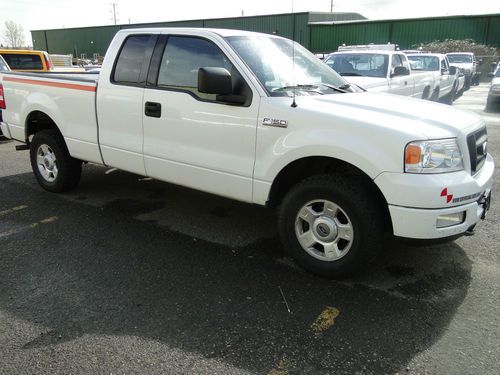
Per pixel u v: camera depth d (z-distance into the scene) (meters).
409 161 3.08
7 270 3.68
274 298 3.31
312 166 3.78
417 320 3.06
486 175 3.58
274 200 3.80
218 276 3.64
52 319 3.02
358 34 34.56
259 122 3.63
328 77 4.59
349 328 2.96
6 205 5.21
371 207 3.29
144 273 3.67
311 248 3.65
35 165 5.73
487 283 3.55
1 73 5.85
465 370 2.59
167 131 4.23
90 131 4.91
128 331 2.91
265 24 37.19
